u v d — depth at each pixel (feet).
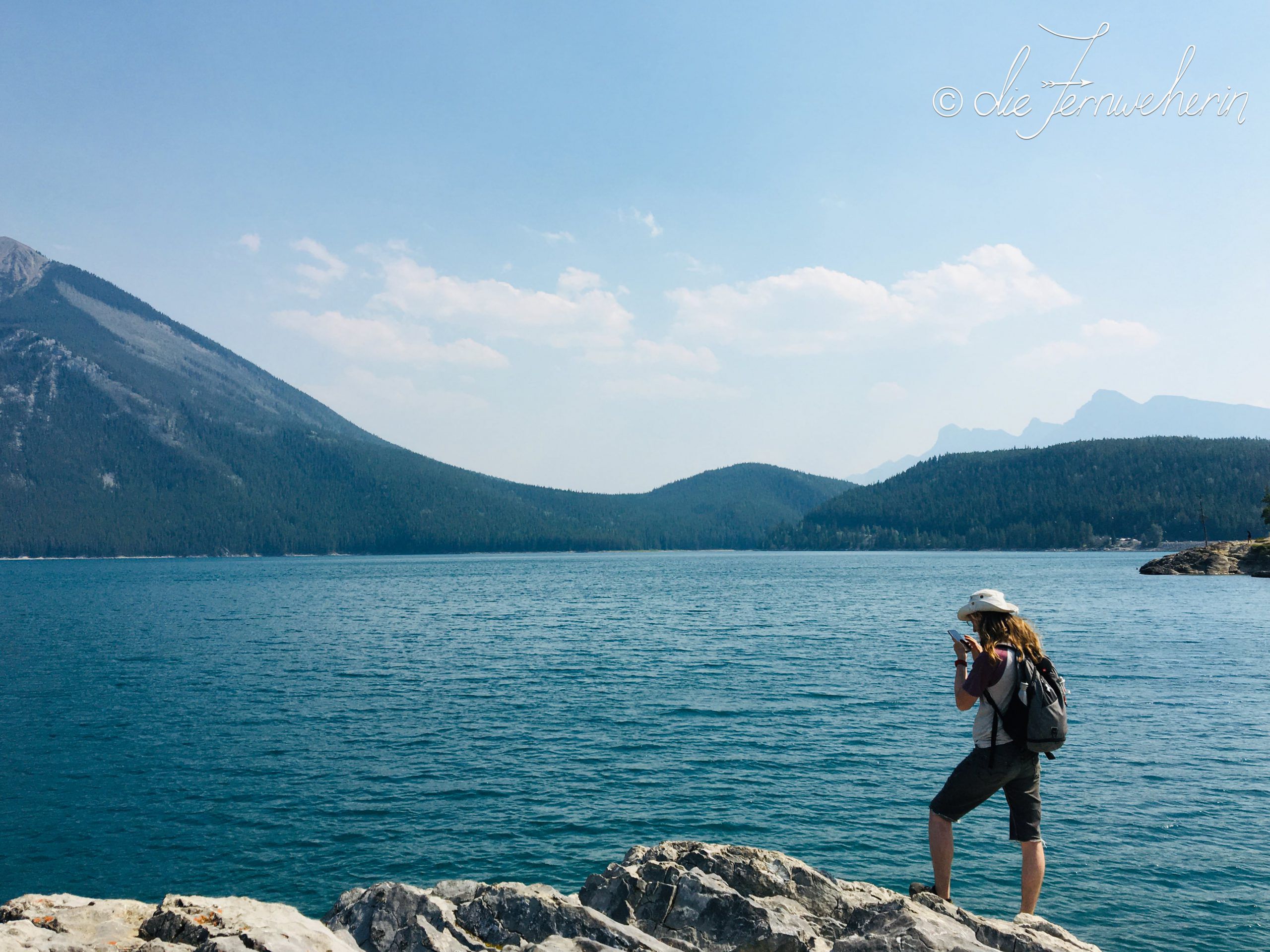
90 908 24.93
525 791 62.18
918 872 46.19
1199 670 111.96
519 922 26.86
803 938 26.21
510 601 290.56
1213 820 52.65
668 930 27.71
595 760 70.54
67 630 193.88
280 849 52.34
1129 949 37.09
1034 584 362.94
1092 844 48.98
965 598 279.90
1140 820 52.80
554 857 49.93
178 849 52.65
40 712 95.35
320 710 93.91
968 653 27.14
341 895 29.50
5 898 45.98
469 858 50.06
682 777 64.85
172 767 70.85
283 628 194.70
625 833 53.31
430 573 642.22
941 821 26.71
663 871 29.94
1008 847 49.21
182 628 196.34
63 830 56.29
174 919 23.45
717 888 28.55
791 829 53.16
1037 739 24.77
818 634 169.37
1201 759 66.54
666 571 622.54
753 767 67.51
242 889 46.83
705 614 222.69
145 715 92.43
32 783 66.85
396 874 48.16
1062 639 150.30
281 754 74.59
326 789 63.87
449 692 104.17
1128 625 176.24
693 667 123.24
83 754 75.87
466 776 66.44
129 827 56.65
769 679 110.22
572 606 258.37
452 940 25.94
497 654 143.33
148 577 590.55
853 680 109.09
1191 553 435.94
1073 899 42.04
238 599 316.40
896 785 61.98
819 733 78.48
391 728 84.02
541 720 86.22
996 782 25.61
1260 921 39.47
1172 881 43.83
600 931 25.85
